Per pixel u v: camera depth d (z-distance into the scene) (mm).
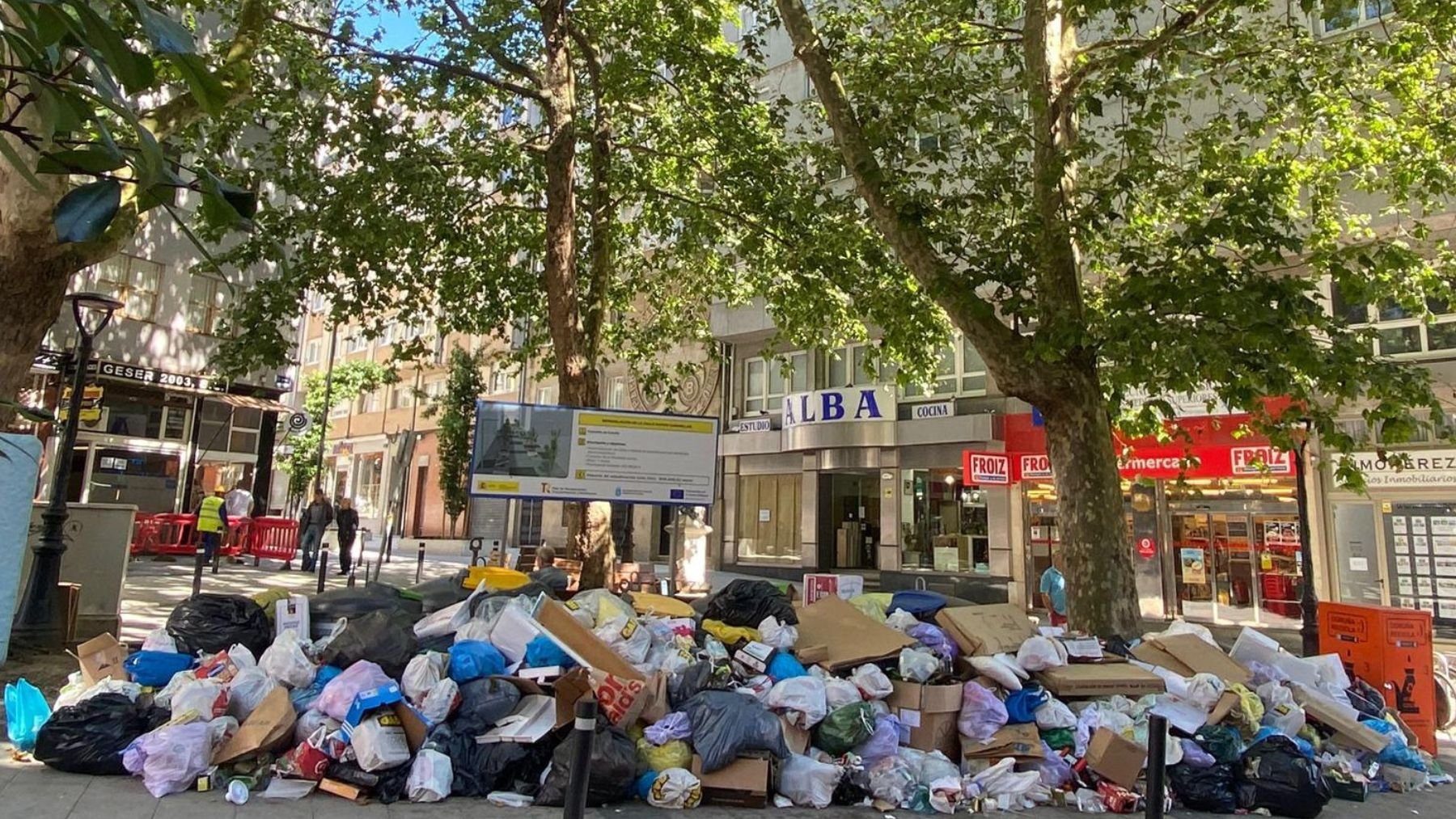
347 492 44375
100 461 19500
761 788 5066
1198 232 7129
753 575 22203
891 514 19984
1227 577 15703
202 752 4828
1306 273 14422
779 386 23281
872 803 5324
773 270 15281
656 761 5176
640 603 7102
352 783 4852
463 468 32688
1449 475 13477
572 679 5180
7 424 7746
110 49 1387
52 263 7195
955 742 5879
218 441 21703
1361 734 6238
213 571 15945
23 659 7504
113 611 8852
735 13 14930
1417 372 6594
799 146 14016
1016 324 8914
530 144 14000
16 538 7367
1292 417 7785
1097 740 5582
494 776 5043
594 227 13695
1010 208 11133
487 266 15648
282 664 5445
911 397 20266
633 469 10531
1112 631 7809
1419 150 10086
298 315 12555
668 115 15422
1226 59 9820
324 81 12102
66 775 4863
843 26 11719
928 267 8891
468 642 5672
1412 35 9266
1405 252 7391
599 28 13625
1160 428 9461
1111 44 10102
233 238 21281
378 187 11859
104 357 18938
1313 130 11500
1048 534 17797
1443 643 13273
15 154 1408
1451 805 5875
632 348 19422
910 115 9586
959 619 6602
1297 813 5453
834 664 6023
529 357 17562
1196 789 5539
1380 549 14047
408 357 15180
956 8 10570
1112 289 9773
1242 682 6516
